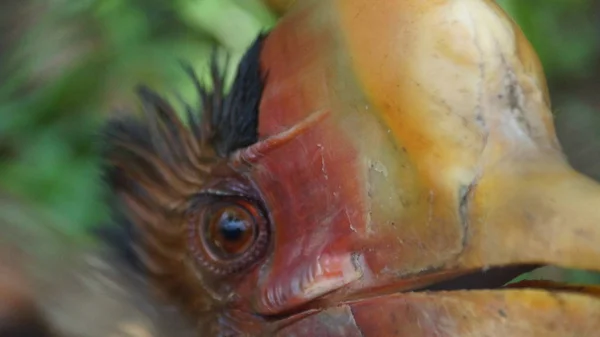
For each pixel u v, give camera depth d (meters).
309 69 0.83
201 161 0.85
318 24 0.83
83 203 0.95
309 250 0.83
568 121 1.43
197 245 0.85
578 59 1.48
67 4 1.02
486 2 0.81
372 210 0.81
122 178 0.86
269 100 0.84
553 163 0.79
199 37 1.05
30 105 1.01
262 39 0.85
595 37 1.49
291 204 0.83
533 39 1.42
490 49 0.80
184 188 0.85
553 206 0.78
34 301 0.68
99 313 0.69
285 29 0.84
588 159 1.39
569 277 0.93
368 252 0.82
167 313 0.73
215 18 1.05
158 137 0.86
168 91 0.90
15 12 1.01
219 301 0.84
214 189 0.85
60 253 0.70
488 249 0.79
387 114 0.81
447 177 0.80
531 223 0.78
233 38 1.05
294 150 0.83
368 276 0.82
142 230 0.85
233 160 0.84
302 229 0.83
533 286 0.80
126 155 0.86
